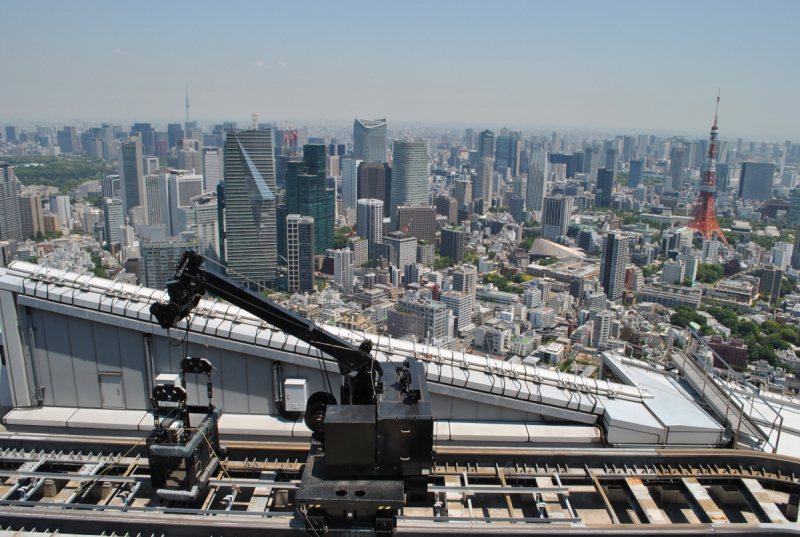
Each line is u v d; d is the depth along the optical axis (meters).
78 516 12.88
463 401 20.56
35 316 20.27
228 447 16.83
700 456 17.20
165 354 20.56
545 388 20.69
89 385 20.80
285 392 19.55
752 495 16.09
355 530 12.42
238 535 12.75
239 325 20.14
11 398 20.61
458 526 13.01
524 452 17.03
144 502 15.12
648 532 13.04
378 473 12.66
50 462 16.58
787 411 23.19
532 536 12.83
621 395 21.11
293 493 15.39
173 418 14.59
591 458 17.16
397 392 13.41
